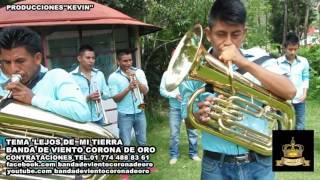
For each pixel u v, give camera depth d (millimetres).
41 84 2512
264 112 2598
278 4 28875
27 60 2438
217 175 2766
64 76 2537
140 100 5613
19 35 2412
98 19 6988
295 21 28969
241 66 2414
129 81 5547
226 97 2525
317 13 24062
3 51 2418
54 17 6781
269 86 2455
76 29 7293
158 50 10945
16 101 2385
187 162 6207
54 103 2420
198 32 2504
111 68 7758
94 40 7531
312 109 10539
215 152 2746
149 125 9148
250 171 2732
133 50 8344
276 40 29172
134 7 9750
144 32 9055
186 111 2682
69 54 7266
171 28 10656
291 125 2648
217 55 2568
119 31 8023
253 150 2676
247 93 2512
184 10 10453
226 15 2459
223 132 2594
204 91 2537
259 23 15031
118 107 5590
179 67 2477
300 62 6133
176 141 6164
